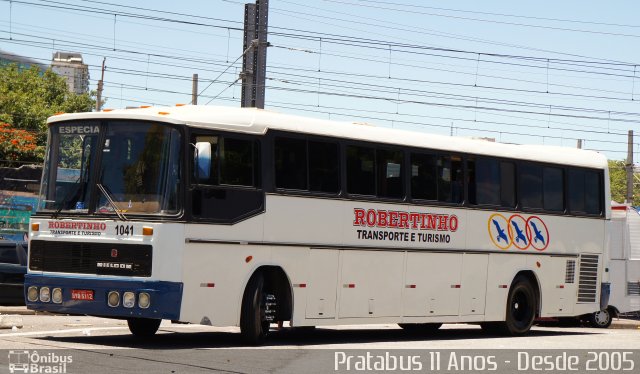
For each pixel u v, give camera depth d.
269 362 14.54
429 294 20.36
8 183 37.75
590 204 24.56
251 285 17.03
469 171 21.41
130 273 15.66
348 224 18.62
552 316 23.53
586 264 24.38
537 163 23.09
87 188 16.22
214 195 16.31
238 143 16.80
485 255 21.67
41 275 16.36
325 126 18.36
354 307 18.80
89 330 19.55
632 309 31.88
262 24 33.91
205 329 21.53
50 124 16.84
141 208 15.81
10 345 15.34
